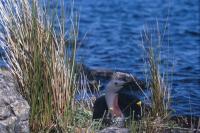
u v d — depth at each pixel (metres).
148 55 15.11
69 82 12.93
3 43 13.04
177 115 14.94
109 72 19.31
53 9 13.25
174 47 26.70
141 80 16.86
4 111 11.78
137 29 32.03
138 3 41.94
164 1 42.84
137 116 13.62
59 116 12.73
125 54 24.53
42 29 12.85
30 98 12.61
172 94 17.25
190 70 21.62
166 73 15.28
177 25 33.66
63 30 13.14
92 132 12.58
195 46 27.44
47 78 12.67
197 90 18.30
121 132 12.66
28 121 12.12
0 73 12.50
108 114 13.56
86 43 26.61
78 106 13.89
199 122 13.80
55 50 12.90
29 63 12.72
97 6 39.88
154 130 13.13
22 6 12.91
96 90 16.22
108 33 30.45
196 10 39.38
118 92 13.80
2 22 13.06
